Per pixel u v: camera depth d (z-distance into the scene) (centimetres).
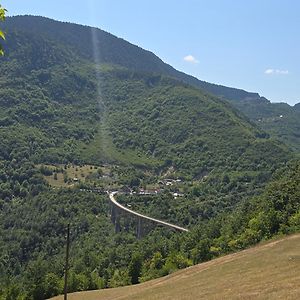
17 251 14850
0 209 18950
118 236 14962
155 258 10306
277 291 3353
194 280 5212
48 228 16225
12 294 9619
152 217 16525
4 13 1362
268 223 8625
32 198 19638
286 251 5444
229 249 8962
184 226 15688
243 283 4106
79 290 9531
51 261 12406
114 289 7919
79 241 15238
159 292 4997
